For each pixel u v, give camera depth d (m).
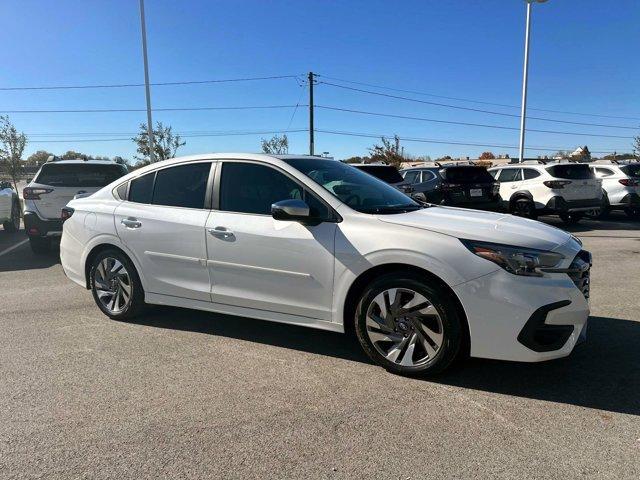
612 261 8.40
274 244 4.22
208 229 4.56
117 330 5.02
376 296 3.86
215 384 3.77
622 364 4.06
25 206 9.22
